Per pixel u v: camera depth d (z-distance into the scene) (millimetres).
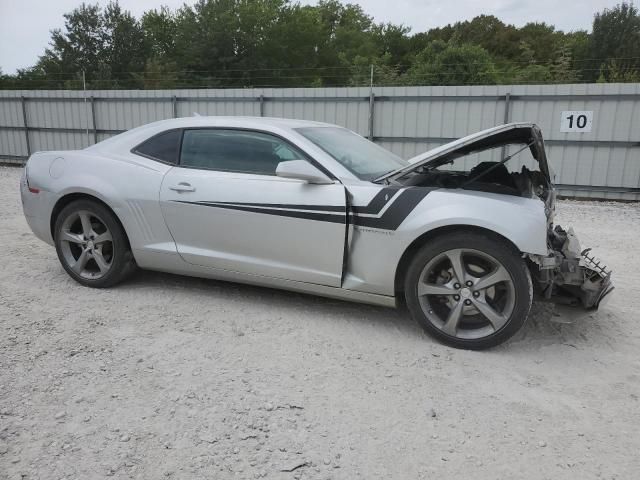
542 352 3539
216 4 46969
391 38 55125
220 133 4184
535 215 3316
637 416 2812
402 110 13586
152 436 2510
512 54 48844
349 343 3598
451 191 3545
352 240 3678
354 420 2699
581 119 12094
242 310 4129
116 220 4355
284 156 3949
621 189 12133
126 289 4535
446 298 3637
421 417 2748
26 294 4367
